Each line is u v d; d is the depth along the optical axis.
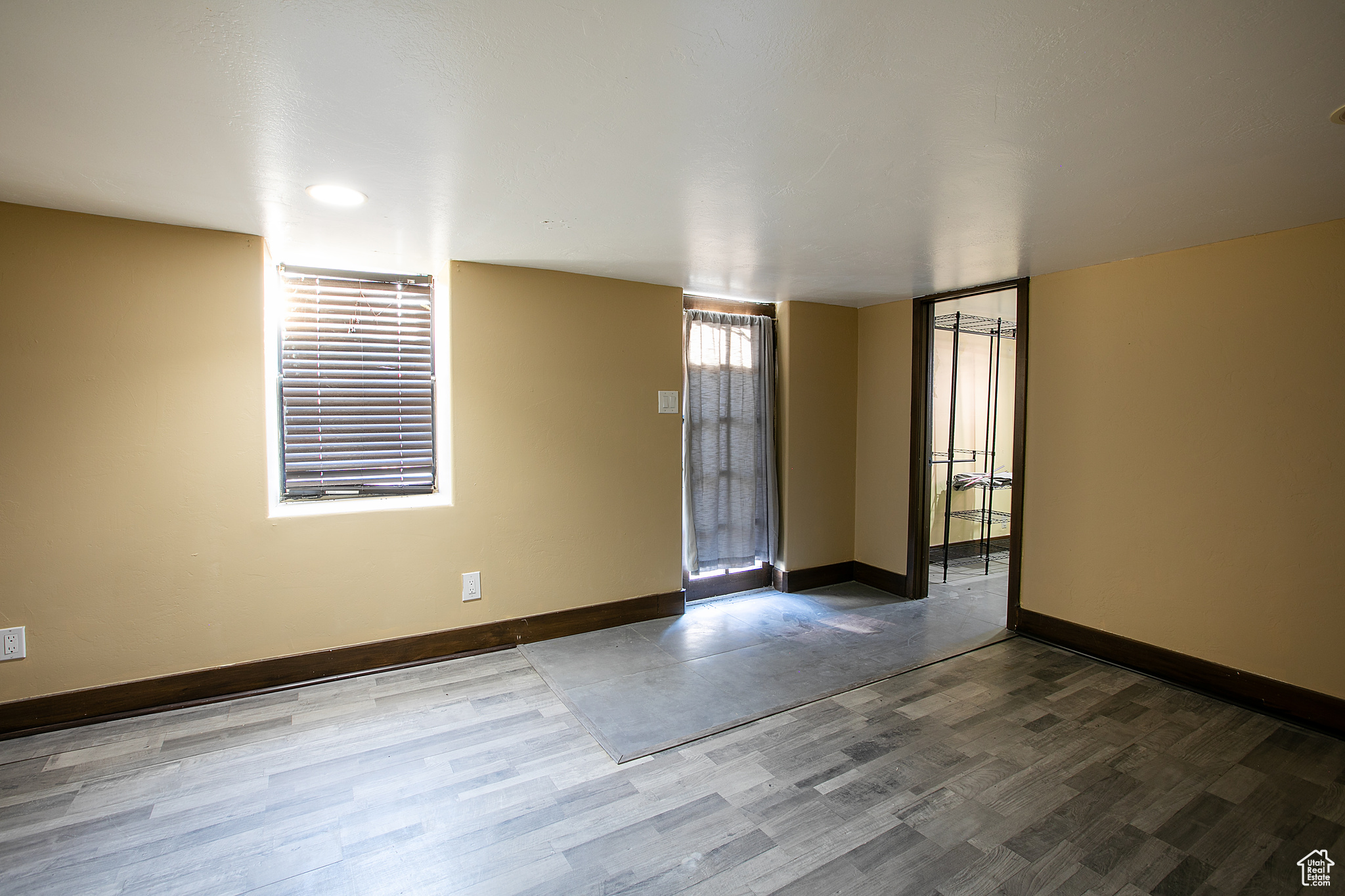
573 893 1.59
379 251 2.86
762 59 1.31
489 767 2.16
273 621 2.74
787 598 4.17
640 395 3.61
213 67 1.33
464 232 2.58
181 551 2.56
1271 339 2.53
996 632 3.53
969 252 2.87
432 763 2.19
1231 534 2.67
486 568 3.20
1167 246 2.75
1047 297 3.33
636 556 3.65
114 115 1.55
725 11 1.15
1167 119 1.56
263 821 1.87
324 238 2.67
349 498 3.18
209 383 2.59
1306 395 2.44
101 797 1.98
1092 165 1.85
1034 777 2.11
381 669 2.96
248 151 1.77
